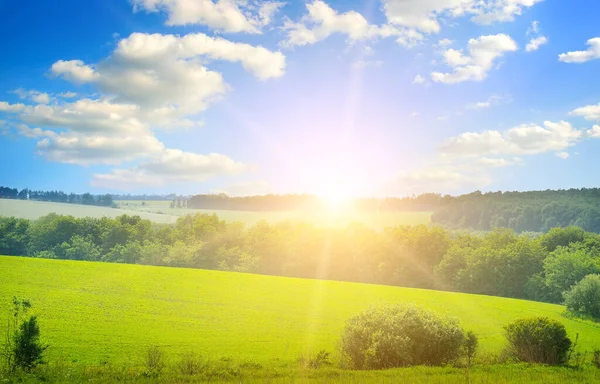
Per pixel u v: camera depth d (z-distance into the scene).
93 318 40.12
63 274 57.50
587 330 48.50
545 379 18.62
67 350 29.98
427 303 62.81
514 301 69.50
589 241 91.75
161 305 48.44
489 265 93.38
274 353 32.72
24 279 52.62
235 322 44.19
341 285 73.50
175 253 117.94
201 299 53.38
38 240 124.88
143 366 22.98
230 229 132.62
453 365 22.98
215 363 23.34
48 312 40.28
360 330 24.23
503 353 26.39
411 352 23.59
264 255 119.12
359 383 17.47
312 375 20.17
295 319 47.47
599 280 55.78
